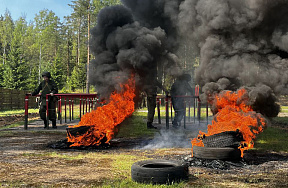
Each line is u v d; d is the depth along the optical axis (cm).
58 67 6212
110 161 546
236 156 529
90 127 743
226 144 542
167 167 402
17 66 5381
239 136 550
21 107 3338
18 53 5422
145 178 393
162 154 627
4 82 5206
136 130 1099
